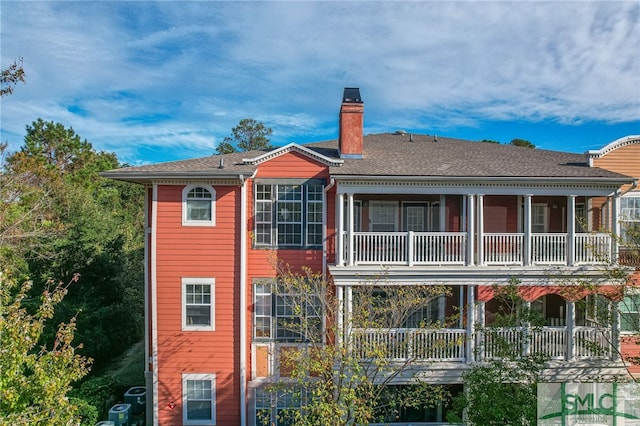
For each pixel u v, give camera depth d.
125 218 35.41
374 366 10.99
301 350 10.95
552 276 11.84
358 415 8.96
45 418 7.02
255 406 12.52
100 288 18.34
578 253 12.07
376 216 13.90
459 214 13.83
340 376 9.33
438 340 10.85
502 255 12.26
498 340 9.98
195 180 12.36
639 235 11.23
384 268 11.56
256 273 12.77
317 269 12.83
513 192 12.03
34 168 22.06
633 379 10.53
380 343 10.34
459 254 12.59
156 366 12.34
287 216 12.89
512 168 12.64
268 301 12.73
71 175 41.38
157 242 12.38
